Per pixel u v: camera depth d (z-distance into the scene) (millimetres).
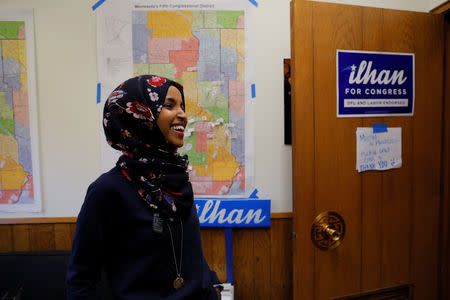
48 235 1273
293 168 1074
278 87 1287
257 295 1310
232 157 1295
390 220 1184
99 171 1284
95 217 565
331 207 1104
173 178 649
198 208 1260
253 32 1265
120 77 1262
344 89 1095
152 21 1248
